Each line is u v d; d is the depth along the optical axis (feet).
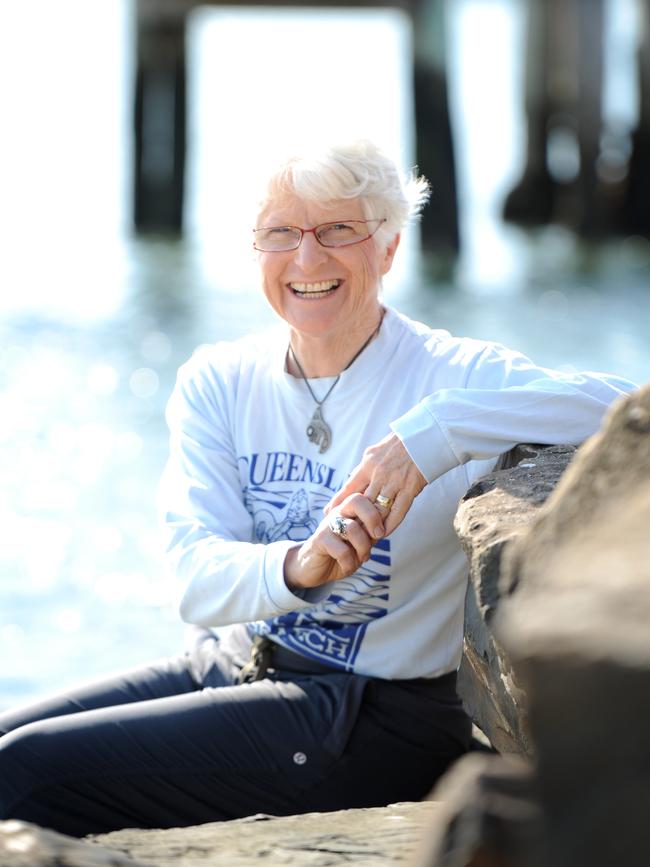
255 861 7.03
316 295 10.24
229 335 43.70
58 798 9.49
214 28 147.54
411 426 9.61
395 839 7.41
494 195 87.97
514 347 41.63
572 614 4.71
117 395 35.58
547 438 9.77
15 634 19.34
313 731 9.86
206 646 11.08
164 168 68.44
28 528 24.62
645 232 70.64
